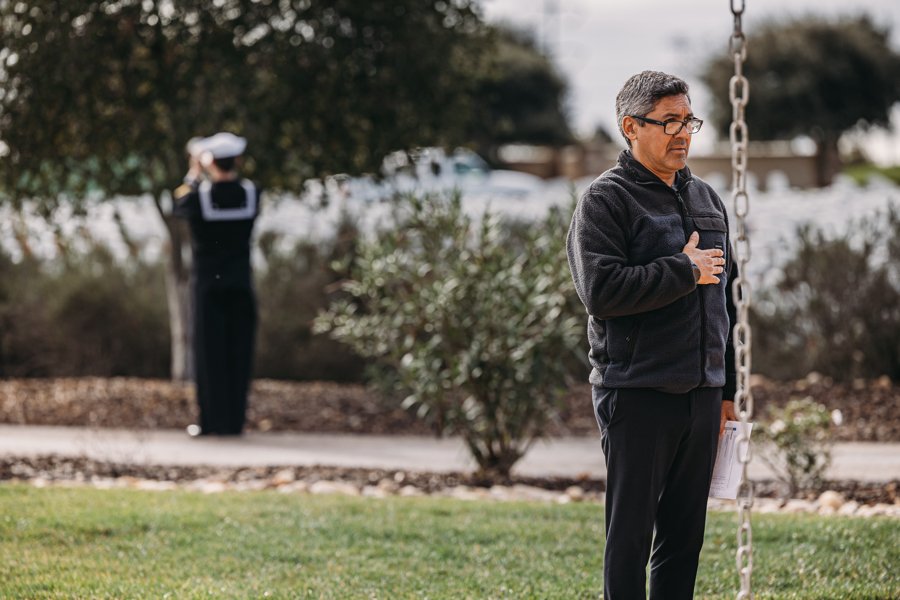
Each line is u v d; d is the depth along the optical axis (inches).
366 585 234.8
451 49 481.7
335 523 283.7
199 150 417.4
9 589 228.2
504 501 319.0
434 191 417.7
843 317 509.4
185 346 523.5
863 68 1736.0
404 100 470.6
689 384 175.2
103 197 476.1
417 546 265.0
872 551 253.3
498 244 368.5
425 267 365.1
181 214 416.5
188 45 439.8
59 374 582.9
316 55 452.1
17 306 582.2
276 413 469.1
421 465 381.7
